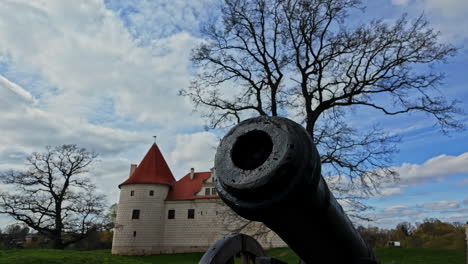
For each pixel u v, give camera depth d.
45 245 29.31
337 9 14.91
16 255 17.05
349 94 14.94
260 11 16.28
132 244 39.94
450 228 27.00
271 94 16.30
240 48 16.89
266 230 16.09
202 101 16.73
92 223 28.53
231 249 3.03
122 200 42.38
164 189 43.44
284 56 16.08
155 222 41.25
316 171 1.43
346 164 14.30
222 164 1.54
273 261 2.62
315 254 2.09
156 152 47.25
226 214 16.84
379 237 27.25
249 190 1.41
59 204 28.45
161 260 31.05
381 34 14.53
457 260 16.47
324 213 1.74
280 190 1.41
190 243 40.06
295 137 1.42
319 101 16.08
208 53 16.89
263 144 1.52
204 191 42.22
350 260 2.21
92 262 16.36
